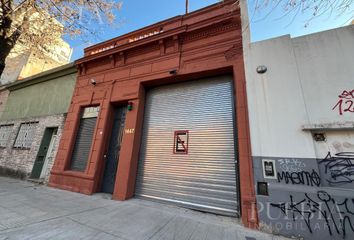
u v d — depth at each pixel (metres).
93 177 5.88
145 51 6.69
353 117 3.38
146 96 6.66
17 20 6.60
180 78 5.94
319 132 3.65
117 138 6.48
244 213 3.77
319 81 3.85
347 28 3.91
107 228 3.25
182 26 5.91
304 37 4.27
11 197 4.84
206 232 3.32
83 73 8.06
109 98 6.79
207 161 4.93
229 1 5.68
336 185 3.28
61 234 2.89
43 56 9.33
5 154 9.29
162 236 3.06
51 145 8.15
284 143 3.81
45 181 7.00
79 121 7.27
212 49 5.52
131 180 5.53
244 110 4.49
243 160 4.14
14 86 11.24
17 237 2.69
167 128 5.86
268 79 4.34
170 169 5.35
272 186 3.67
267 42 4.65
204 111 5.46
